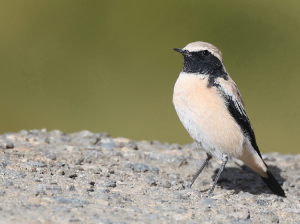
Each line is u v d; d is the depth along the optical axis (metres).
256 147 11.70
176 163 13.38
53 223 6.94
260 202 10.22
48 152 12.20
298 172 14.31
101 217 7.55
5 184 8.96
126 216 7.84
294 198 11.30
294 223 8.81
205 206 9.23
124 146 14.78
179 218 8.09
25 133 15.45
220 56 11.52
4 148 12.43
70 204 8.15
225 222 8.17
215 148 11.00
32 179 9.61
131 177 11.29
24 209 7.52
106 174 11.02
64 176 10.30
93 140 14.75
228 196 10.62
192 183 11.54
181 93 11.00
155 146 15.67
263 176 11.84
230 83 11.28
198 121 10.77
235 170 13.78
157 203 9.11
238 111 11.09
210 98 10.66
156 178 11.67
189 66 11.31
